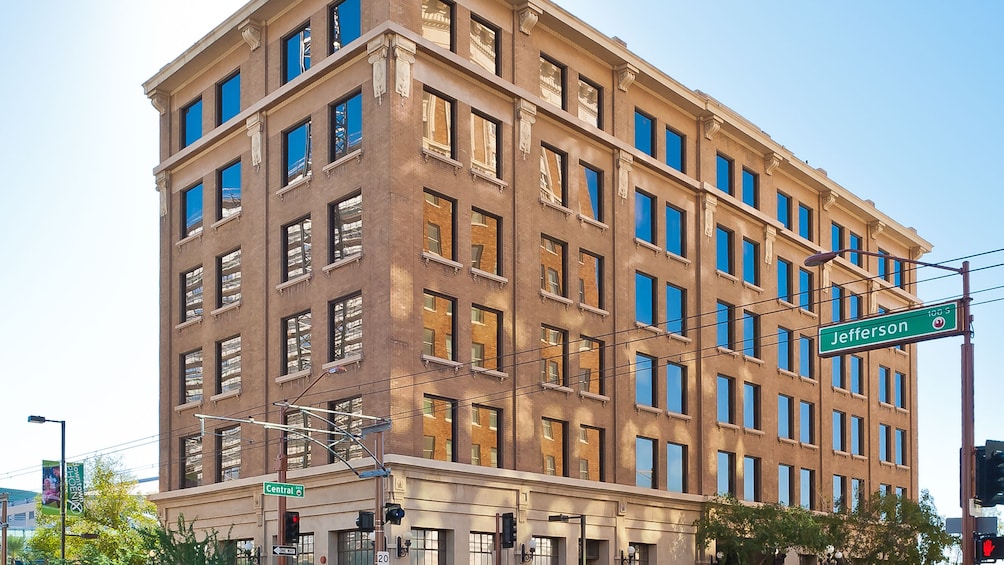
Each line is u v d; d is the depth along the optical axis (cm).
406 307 3756
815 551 4919
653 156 4938
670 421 4812
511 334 4116
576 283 4431
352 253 3909
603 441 4466
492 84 4162
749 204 5522
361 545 3741
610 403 4516
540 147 4362
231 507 4325
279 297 4216
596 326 4497
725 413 5147
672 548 4722
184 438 4656
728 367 5169
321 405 3934
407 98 3862
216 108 4719
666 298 4903
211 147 4703
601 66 4700
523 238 4209
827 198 6109
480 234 4081
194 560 2994
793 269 5797
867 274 6444
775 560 5084
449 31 4066
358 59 3972
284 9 4353
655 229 4897
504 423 4031
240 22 4450
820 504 5681
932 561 5144
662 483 4725
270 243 4300
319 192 4078
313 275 4053
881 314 2302
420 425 3741
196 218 4806
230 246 4519
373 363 3731
